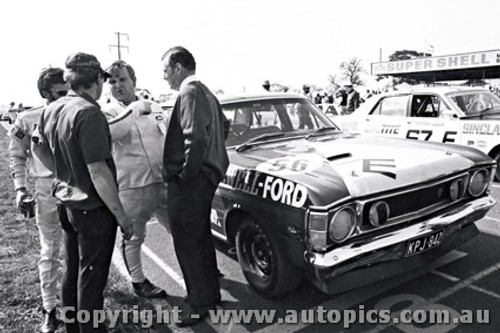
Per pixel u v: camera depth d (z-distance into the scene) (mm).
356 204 2496
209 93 2646
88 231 2277
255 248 3129
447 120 6207
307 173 2711
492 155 5902
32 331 2811
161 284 3531
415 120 6602
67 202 2246
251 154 3354
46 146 2525
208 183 2666
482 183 3180
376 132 7113
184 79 2607
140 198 3061
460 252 3682
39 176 2764
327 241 2420
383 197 2568
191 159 2457
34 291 3326
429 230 2713
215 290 2941
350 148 3281
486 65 24844
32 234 4695
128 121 2914
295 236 2568
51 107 2355
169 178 2664
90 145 2109
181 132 2604
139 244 3223
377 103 7281
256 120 3885
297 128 3992
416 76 33156
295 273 2879
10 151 2887
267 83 7598
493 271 3301
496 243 3848
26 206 2904
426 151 3193
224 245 3752
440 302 2918
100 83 2318
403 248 2650
